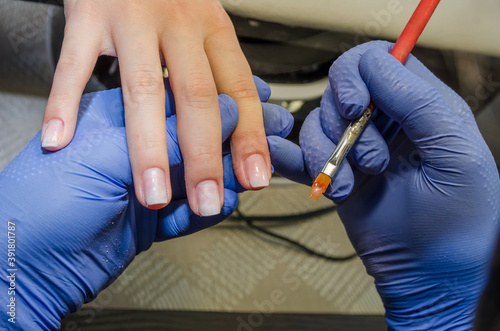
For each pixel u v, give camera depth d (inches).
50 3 17.9
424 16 13.0
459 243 13.5
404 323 14.5
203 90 13.1
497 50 17.2
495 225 13.4
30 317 12.4
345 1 17.2
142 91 13.0
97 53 13.8
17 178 12.3
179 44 13.8
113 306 15.6
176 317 15.5
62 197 12.2
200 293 16.0
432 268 13.8
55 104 12.9
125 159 12.7
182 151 12.9
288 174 13.9
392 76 12.7
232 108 13.2
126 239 13.1
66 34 13.8
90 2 14.0
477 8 17.3
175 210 13.7
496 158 16.5
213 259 16.6
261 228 17.1
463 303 14.0
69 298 12.7
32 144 12.8
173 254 16.6
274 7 17.2
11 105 17.3
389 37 17.2
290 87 17.2
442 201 13.3
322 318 15.7
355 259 16.7
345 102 12.8
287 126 14.0
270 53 17.3
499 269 13.9
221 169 12.8
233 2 17.1
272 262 16.6
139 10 13.9
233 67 14.1
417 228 13.6
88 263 12.7
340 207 14.4
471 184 13.0
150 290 16.0
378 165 13.2
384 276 14.3
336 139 13.3
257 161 13.2
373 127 13.1
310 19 17.2
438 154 13.0
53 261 12.3
